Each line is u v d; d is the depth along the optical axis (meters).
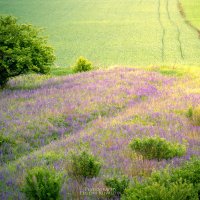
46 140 27.00
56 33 120.31
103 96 38.03
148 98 37.69
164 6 160.25
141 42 105.44
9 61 42.94
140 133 24.72
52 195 14.60
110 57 89.75
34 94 40.31
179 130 24.75
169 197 12.72
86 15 149.38
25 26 47.38
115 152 20.94
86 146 22.88
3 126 29.00
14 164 20.67
